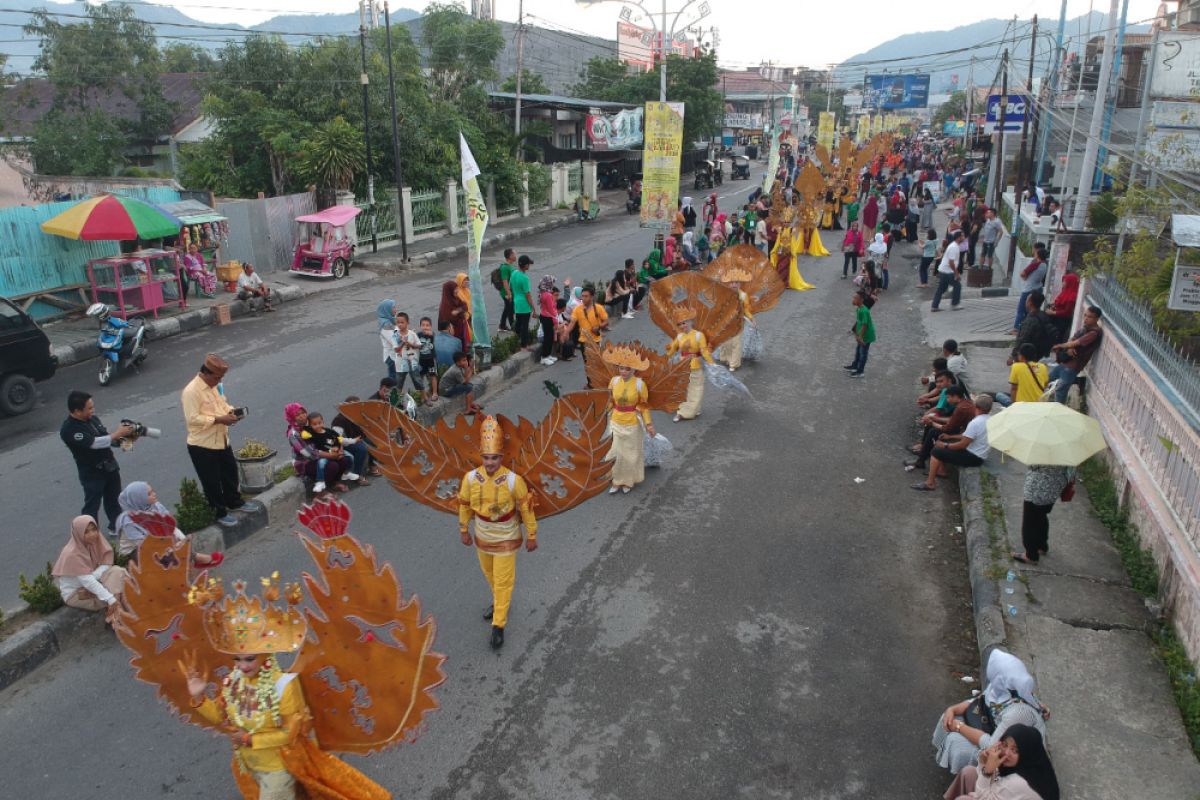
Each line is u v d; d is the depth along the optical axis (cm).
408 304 1869
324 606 415
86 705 614
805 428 1199
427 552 837
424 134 2659
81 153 2936
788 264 2123
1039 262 1542
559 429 668
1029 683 520
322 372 1380
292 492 920
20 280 1523
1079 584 745
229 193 2467
